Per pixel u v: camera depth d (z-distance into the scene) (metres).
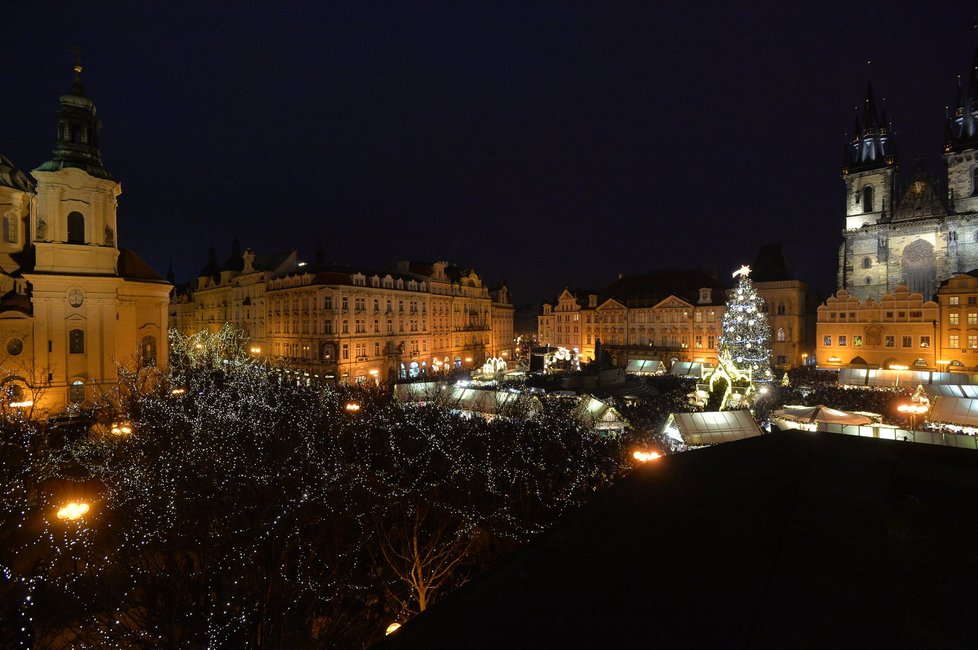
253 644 14.70
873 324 79.69
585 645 2.95
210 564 16.86
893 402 50.72
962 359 72.81
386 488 27.56
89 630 14.71
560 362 90.44
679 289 110.25
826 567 3.79
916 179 89.25
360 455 33.88
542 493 27.80
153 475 26.27
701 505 5.37
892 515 5.59
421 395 53.75
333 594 18.38
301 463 30.30
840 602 3.30
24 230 59.97
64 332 51.34
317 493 25.11
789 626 3.04
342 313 85.12
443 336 107.88
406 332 97.94
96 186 52.91
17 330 49.66
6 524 22.20
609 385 68.81
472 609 3.46
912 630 3.30
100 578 16.58
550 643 2.98
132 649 14.27
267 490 25.12
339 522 23.17
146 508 21.73
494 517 24.88
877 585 3.52
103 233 53.88
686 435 33.41
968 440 28.12
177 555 17.98
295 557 19.53
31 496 27.16
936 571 4.29
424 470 31.11
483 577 3.96
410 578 18.95
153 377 56.22
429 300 103.88
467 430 39.50
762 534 4.61
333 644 16.81
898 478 6.59
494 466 31.27
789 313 94.19
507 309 135.25
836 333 83.12
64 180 51.22
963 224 83.25
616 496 5.75
